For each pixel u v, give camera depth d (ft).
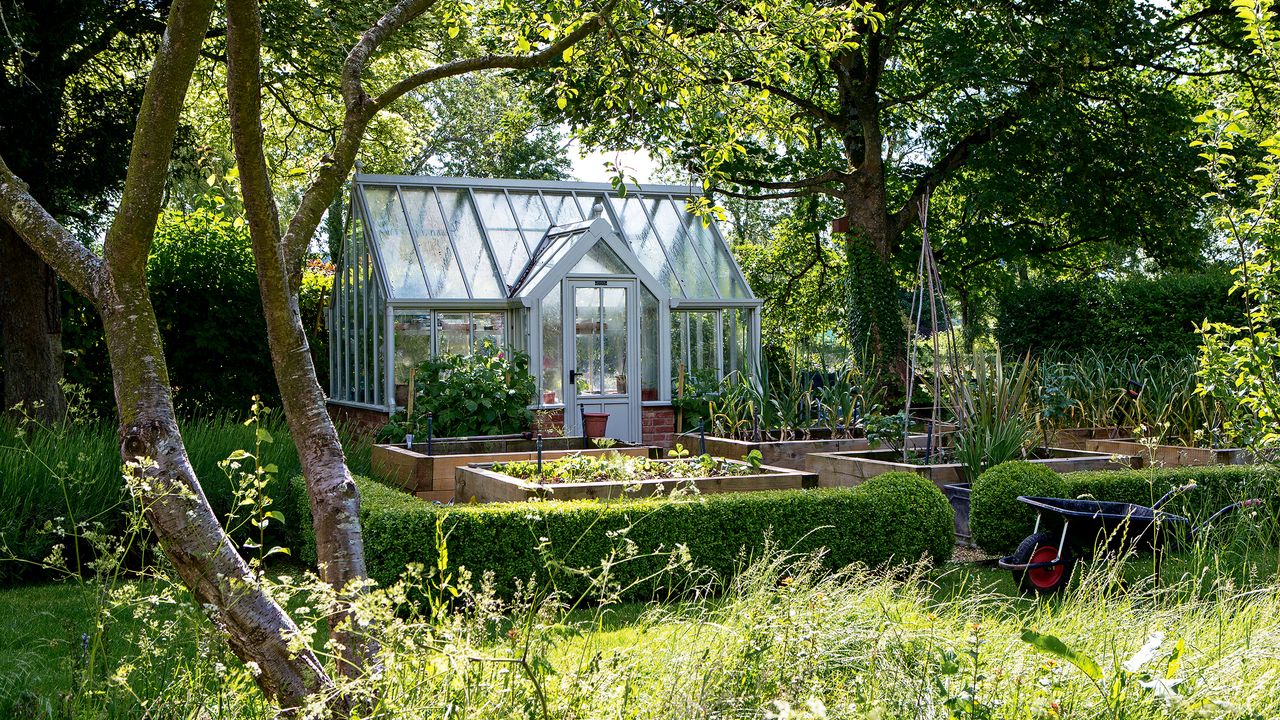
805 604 12.47
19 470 24.29
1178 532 20.57
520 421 42.57
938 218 71.36
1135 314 60.54
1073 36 53.62
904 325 62.13
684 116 20.51
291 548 26.68
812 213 72.43
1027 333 65.00
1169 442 37.60
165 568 11.36
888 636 11.73
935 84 62.18
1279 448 22.56
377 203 50.34
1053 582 21.34
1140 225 63.21
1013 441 29.68
